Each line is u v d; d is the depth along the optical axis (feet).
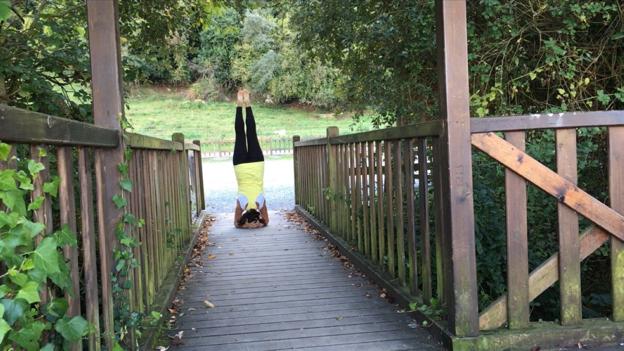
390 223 11.59
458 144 7.71
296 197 27.07
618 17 13.92
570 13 13.61
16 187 3.89
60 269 4.52
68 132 5.24
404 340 8.74
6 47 11.78
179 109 99.50
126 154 7.67
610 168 8.05
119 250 7.45
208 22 18.92
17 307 3.67
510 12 13.80
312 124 90.79
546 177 7.95
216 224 23.08
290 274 13.75
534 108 16.06
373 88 18.86
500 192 12.04
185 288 12.69
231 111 100.42
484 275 12.00
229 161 69.21
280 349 8.55
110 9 7.66
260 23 86.63
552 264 8.16
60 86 12.80
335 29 18.60
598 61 14.85
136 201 8.93
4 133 3.70
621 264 8.18
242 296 11.83
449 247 7.97
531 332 7.93
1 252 3.52
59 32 12.49
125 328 7.36
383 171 12.19
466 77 7.67
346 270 13.96
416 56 16.21
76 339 4.81
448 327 8.25
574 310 8.16
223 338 9.15
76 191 8.99
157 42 17.38
